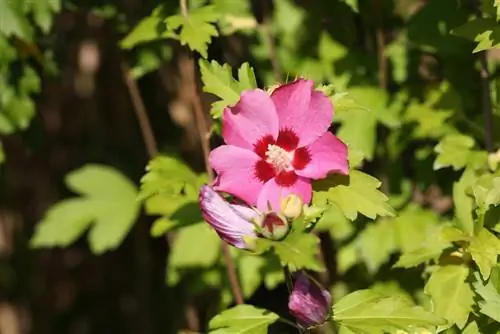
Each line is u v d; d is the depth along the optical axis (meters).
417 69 1.37
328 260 1.43
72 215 1.45
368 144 1.32
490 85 1.32
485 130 1.24
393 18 1.40
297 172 1.06
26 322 1.77
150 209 1.32
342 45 1.39
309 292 1.05
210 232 1.35
